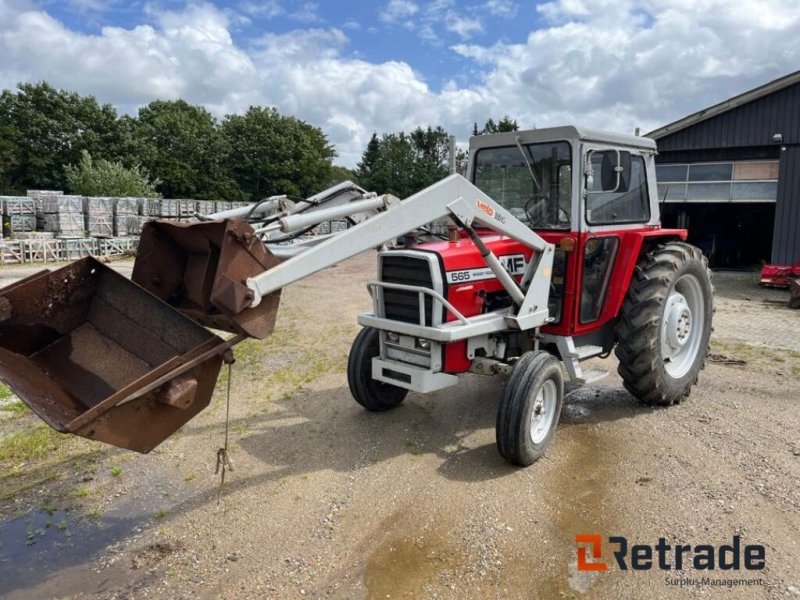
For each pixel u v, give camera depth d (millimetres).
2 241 15586
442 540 3053
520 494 3492
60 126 37781
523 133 4418
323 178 48969
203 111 56688
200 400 2719
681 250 4824
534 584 2717
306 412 4852
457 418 4695
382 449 4133
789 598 2586
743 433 4348
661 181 14930
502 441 3715
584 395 5273
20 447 4176
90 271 3037
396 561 2887
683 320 4855
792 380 5629
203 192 42062
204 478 3750
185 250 3186
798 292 9680
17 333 2803
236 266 2703
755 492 3477
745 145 13508
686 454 3996
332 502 3439
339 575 2793
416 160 49656
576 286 4316
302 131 48031
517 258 4242
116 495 3562
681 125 14078
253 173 44844
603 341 4980
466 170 4930
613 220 4617
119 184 30297
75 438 4348
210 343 2699
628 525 3166
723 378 5715
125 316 3006
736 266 16047
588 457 3982
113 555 2984
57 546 3068
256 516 3305
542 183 4434
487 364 4070
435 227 4719
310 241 3367
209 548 3023
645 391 4695
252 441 4293
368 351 4594
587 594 2652
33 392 2520
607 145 4449
